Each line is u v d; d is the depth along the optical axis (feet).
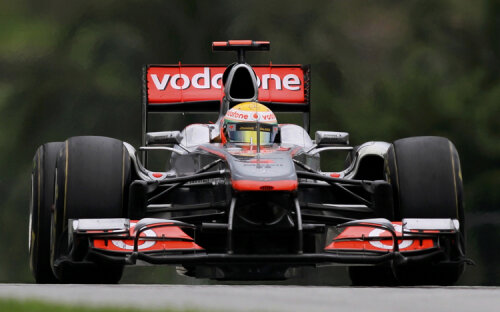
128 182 74.08
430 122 290.76
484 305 42.47
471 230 209.77
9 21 285.43
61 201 71.92
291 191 69.21
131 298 45.73
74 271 73.56
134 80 289.12
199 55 304.50
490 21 297.74
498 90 291.58
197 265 71.92
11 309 39.60
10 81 282.15
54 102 282.15
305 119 107.96
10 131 278.67
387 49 296.92
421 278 76.33
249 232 70.95
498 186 273.13
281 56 299.58
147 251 69.00
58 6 289.12
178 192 83.20
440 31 298.35
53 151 82.33
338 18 300.81
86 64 285.23
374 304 42.47
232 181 69.87
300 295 48.57
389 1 300.61
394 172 76.38
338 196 88.94
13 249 261.65
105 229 68.80
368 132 288.92
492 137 286.87
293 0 304.09
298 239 68.54
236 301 43.60
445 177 74.74
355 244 71.82
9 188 273.13
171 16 299.99
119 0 294.25
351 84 294.05
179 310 38.55
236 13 306.35
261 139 81.41
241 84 87.92
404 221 71.05
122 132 284.82
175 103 105.19
